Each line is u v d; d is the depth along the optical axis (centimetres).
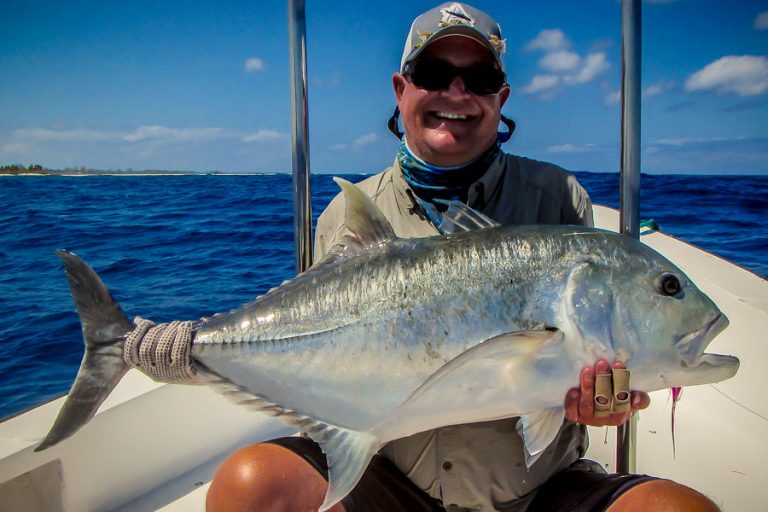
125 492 296
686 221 1430
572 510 209
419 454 230
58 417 207
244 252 1192
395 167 262
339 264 217
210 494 217
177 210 1883
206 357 217
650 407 340
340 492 201
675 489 191
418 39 242
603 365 195
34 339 715
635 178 231
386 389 206
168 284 954
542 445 195
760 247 1112
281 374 215
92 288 214
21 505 259
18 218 1733
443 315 201
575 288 197
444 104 236
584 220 257
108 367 214
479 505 228
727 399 337
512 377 194
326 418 214
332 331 211
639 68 226
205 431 329
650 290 199
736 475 281
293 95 252
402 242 213
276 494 209
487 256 203
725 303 417
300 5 249
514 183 253
